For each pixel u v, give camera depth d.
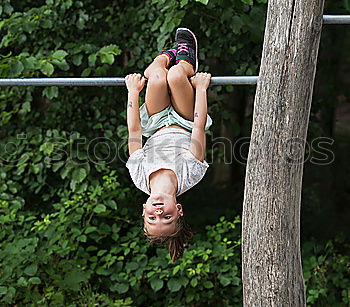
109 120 10.18
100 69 9.64
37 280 8.65
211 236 9.62
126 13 9.94
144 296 9.53
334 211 12.06
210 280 9.40
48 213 10.31
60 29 9.73
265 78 5.80
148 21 9.73
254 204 5.95
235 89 10.75
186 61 6.11
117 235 9.60
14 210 9.47
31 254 8.91
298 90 5.71
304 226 11.11
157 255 9.98
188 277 9.19
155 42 9.66
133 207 10.22
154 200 5.50
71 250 9.27
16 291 8.82
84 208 9.63
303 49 5.64
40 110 10.41
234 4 8.59
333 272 9.55
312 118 11.06
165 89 5.94
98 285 9.50
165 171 5.67
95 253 9.98
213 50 9.38
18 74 8.82
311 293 9.09
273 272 5.94
